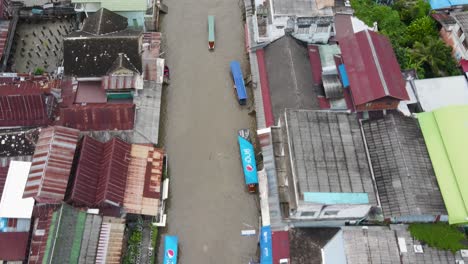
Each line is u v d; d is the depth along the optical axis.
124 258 42.56
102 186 42.88
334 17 55.59
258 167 49.72
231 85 56.94
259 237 45.72
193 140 52.38
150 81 52.53
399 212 41.41
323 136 42.72
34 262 39.16
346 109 48.75
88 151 44.47
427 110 49.28
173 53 59.66
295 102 49.12
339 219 41.81
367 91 45.75
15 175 42.62
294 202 39.56
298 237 41.75
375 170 44.09
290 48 53.12
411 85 51.41
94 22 53.06
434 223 42.03
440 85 51.28
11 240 40.41
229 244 45.69
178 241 45.56
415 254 40.41
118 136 47.88
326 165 40.84
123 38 50.38
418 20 57.31
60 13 60.72
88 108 47.81
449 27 55.41
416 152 44.88
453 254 40.66
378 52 48.00
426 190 42.59
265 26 55.69
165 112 54.31
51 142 43.62
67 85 50.66
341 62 52.22
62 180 42.12
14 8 59.41
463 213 41.19
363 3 59.88
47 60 57.09
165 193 47.06
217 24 62.97
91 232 40.66
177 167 50.34
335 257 40.22
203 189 48.97
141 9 55.81
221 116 54.34
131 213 43.59
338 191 39.41
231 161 50.97
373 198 39.59
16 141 45.78
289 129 42.72
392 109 47.25
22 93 47.75
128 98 51.50
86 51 50.28
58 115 48.62
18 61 56.81
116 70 49.75
